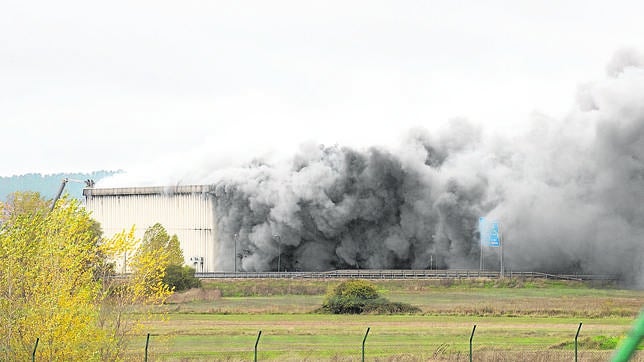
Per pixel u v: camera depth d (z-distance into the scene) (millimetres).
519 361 67000
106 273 56656
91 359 51781
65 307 50938
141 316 55438
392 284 175000
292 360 68562
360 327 99062
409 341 84688
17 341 51250
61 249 51625
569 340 82812
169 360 68750
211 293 146750
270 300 142750
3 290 51156
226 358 70562
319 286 165625
